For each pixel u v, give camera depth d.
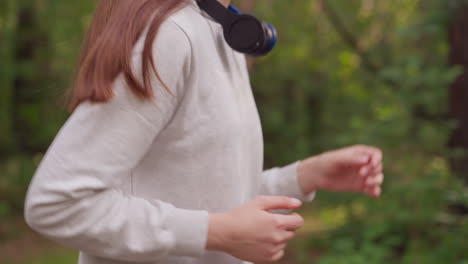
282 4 6.97
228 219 0.87
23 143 9.27
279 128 12.83
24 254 6.24
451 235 3.81
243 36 0.95
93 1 8.21
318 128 12.39
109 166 0.82
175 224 0.85
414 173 3.98
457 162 4.04
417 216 3.84
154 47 0.83
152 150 0.91
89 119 0.82
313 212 7.02
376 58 5.99
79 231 0.81
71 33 8.55
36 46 8.83
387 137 4.08
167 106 0.86
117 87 0.83
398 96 3.97
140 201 0.86
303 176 1.26
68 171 0.80
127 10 0.87
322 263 4.01
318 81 11.87
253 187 1.06
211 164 0.92
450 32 4.11
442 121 4.06
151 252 0.84
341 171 1.23
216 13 0.96
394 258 4.11
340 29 6.47
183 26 0.87
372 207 4.13
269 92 13.16
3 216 7.68
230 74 0.97
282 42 8.82
